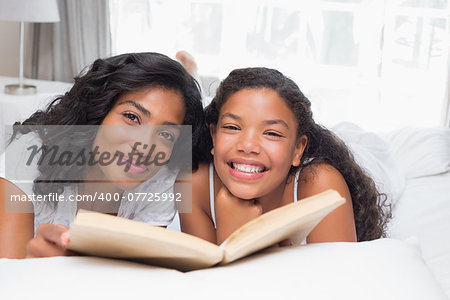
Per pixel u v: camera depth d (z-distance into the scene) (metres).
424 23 3.01
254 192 0.89
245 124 0.87
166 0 3.03
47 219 1.05
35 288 0.55
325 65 3.11
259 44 3.08
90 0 2.91
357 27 3.05
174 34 3.08
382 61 3.06
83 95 0.97
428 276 0.64
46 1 2.47
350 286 0.58
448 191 1.48
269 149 0.87
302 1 3.03
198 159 1.07
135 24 3.05
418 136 1.77
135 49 3.07
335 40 3.08
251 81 0.89
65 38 2.98
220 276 0.58
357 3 3.03
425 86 3.07
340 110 3.16
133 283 0.56
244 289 0.56
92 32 2.95
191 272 0.60
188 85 0.95
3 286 0.56
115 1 2.96
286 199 1.06
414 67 3.07
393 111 3.12
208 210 1.09
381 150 1.62
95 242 0.58
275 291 0.56
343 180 1.04
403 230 1.29
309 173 1.03
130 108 0.90
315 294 0.56
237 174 0.88
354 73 3.11
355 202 1.09
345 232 0.97
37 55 3.03
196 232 1.08
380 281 0.59
